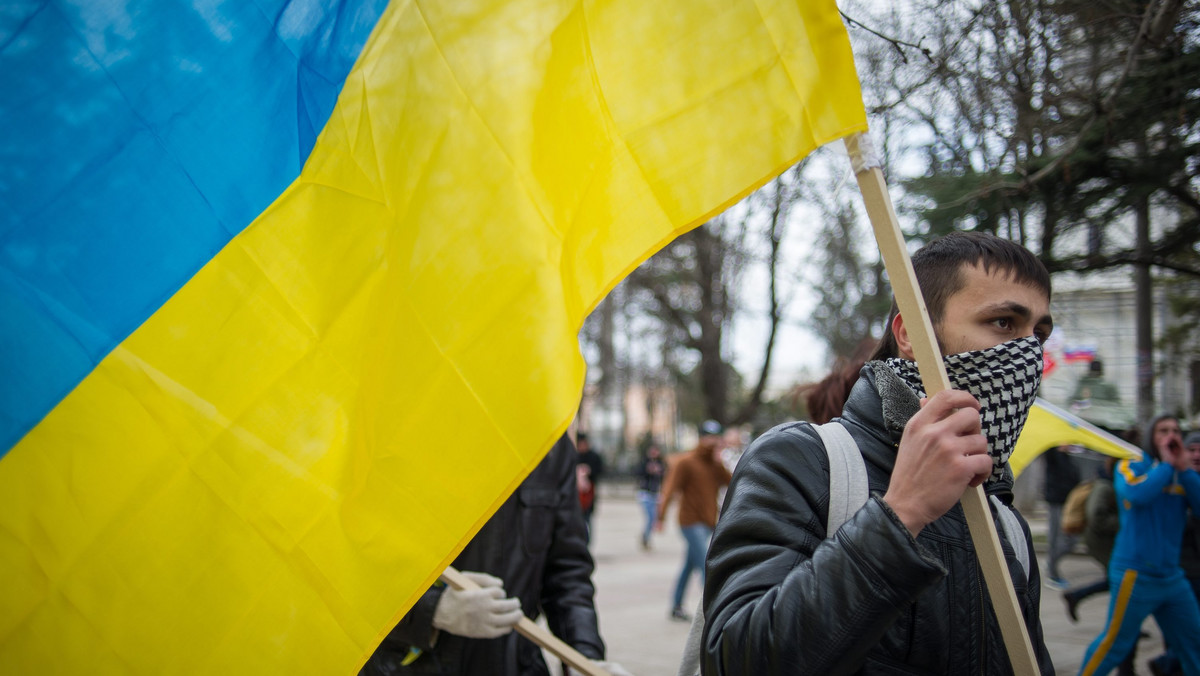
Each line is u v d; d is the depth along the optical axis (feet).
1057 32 14.38
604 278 5.45
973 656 5.22
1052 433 13.25
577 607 9.42
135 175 6.08
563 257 5.52
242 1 6.26
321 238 5.97
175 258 6.02
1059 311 20.30
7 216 5.95
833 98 5.28
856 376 10.19
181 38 6.22
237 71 6.23
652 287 60.34
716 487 30.19
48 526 5.72
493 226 5.53
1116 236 19.13
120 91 6.13
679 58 5.60
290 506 5.69
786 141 5.35
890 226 5.05
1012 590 4.83
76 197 6.03
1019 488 55.72
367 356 5.82
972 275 5.61
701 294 58.59
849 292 58.49
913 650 5.09
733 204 5.38
